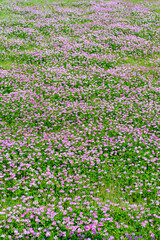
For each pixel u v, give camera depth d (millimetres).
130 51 18969
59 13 28969
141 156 7875
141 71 15898
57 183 6660
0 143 8531
